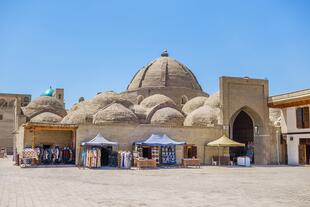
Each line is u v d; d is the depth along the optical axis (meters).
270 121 36.88
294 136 31.19
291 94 31.25
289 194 12.53
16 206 9.85
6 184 15.07
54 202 10.52
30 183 15.48
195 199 11.26
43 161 27.89
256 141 33.34
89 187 14.20
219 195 12.16
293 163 31.05
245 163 28.92
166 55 50.00
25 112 43.91
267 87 33.72
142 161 25.11
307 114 29.98
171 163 28.73
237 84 32.56
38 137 30.20
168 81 45.72
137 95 45.78
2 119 56.25
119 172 21.73
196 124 34.25
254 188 14.17
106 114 33.66
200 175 20.06
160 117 35.91
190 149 30.09
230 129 32.78
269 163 32.28
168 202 10.65
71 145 31.11
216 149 30.94
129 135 28.27
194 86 46.97
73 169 23.81
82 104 40.81
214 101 37.88
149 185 14.99
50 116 42.34
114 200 10.95
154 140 27.39
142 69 48.78
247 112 33.78
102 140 26.11
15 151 38.97
